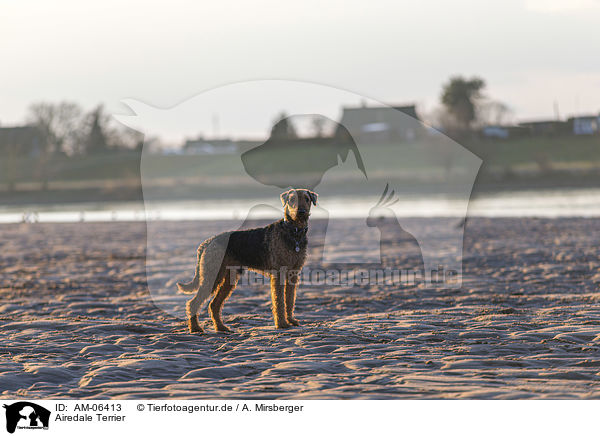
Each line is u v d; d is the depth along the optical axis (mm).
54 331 9812
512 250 19938
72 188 72875
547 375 6762
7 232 32438
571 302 11656
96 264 19234
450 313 10914
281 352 8156
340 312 11469
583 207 39031
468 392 6211
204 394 6383
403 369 7121
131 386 6703
